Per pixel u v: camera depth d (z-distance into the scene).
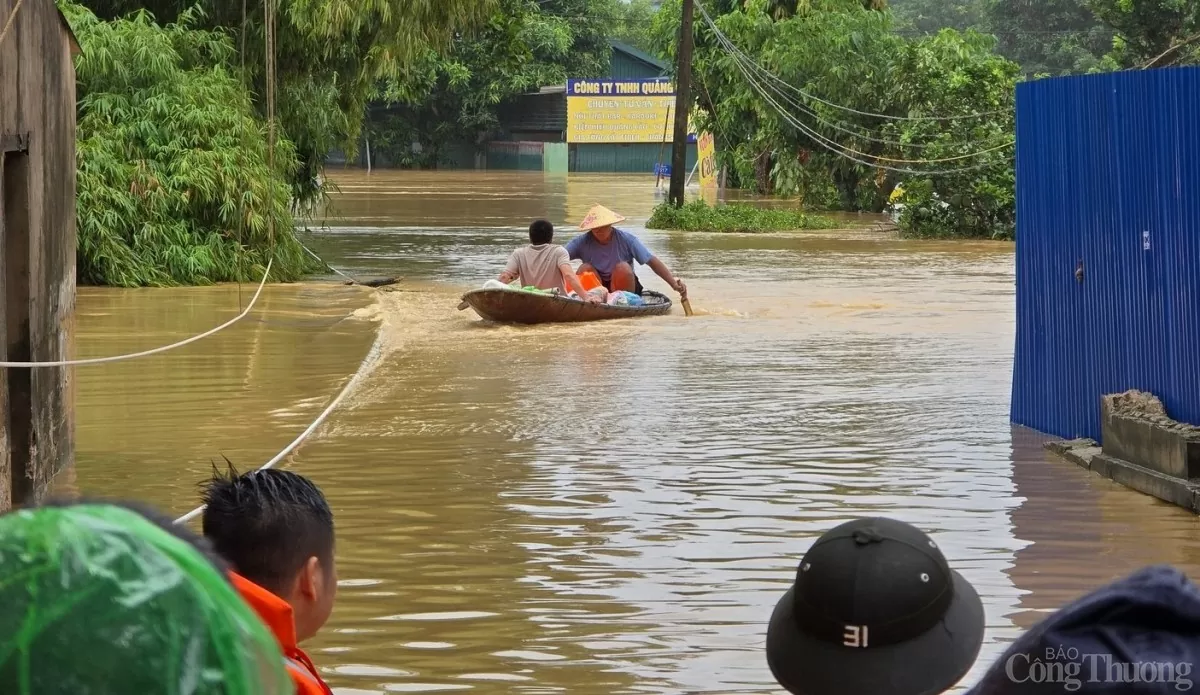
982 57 41.78
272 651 1.16
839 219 40.78
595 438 9.80
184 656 1.10
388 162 81.88
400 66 24.66
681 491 8.28
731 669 5.45
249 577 2.81
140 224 20.44
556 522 7.59
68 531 1.12
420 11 23.61
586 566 6.79
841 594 2.11
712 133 54.28
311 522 2.88
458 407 10.95
